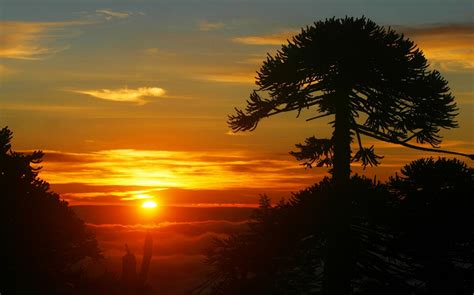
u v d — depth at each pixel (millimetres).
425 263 22031
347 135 24594
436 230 22219
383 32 25500
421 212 22453
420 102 24797
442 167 23344
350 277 21016
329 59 24531
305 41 25406
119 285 29391
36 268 31156
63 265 31844
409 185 23312
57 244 31859
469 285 21828
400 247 21656
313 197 21438
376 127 25750
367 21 25531
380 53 24406
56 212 32469
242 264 21500
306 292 20859
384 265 21328
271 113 25828
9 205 31375
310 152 24359
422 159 23797
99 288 29875
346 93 24828
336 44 24297
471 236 22469
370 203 21453
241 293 20906
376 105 25297
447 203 22797
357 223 21609
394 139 24797
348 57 24234
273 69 25141
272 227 21656
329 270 21062
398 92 25141
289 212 21453
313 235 21812
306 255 21359
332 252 21047
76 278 30859
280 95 25516
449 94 24844
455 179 23156
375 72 24875
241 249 21594
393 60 24516
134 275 29359
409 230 21938
